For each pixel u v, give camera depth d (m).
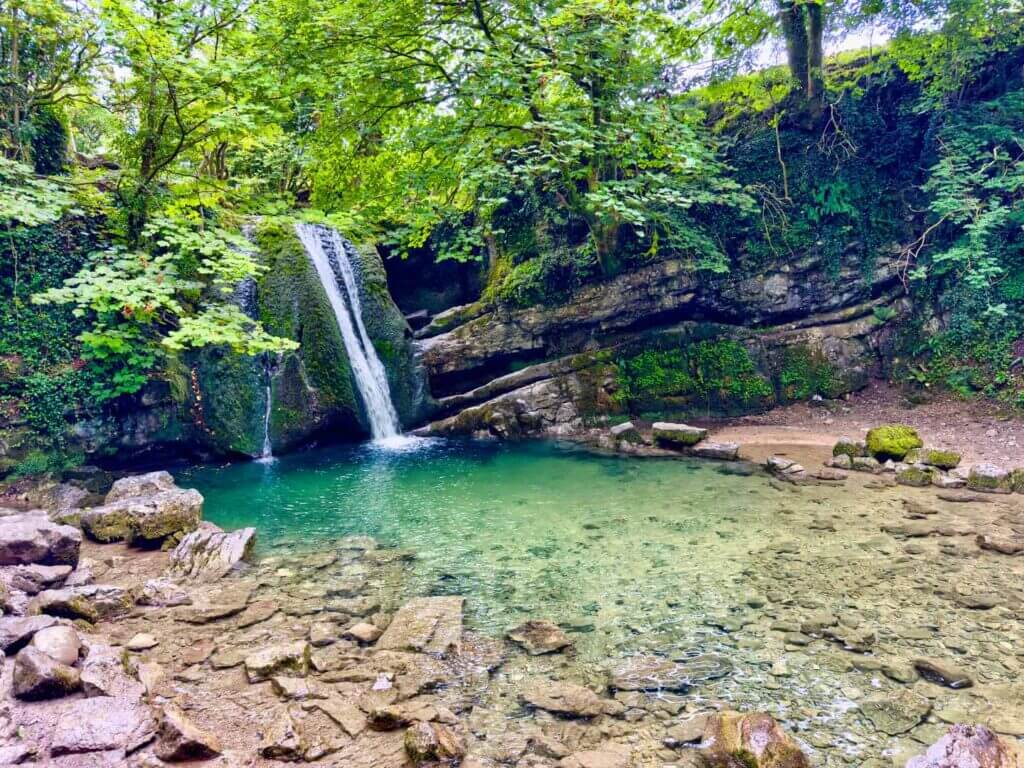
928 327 13.18
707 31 12.47
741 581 5.48
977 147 12.23
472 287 17.50
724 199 12.00
